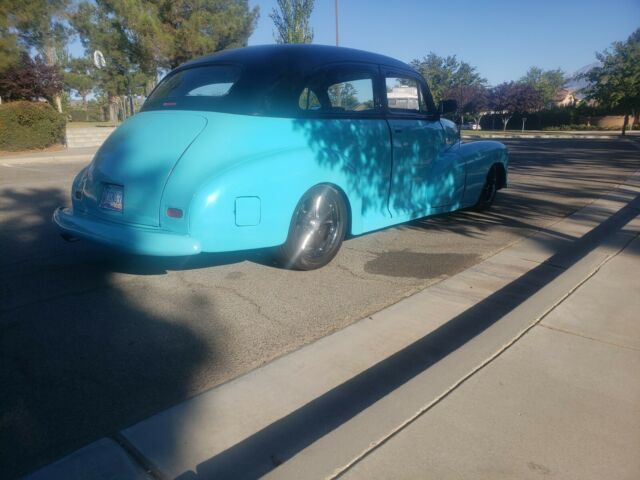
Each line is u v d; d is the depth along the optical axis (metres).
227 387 2.55
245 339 3.09
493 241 5.29
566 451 2.03
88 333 3.16
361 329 3.20
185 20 23.19
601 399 2.37
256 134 3.65
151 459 2.04
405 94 5.07
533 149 19.14
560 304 3.40
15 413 2.35
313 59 4.21
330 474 1.90
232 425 2.26
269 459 2.05
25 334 3.14
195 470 1.98
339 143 4.16
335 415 2.34
